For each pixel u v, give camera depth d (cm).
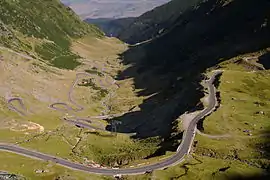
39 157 18900
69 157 18962
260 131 18662
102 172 16638
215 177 14912
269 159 15962
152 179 14950
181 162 16300
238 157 16438
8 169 17250
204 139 18100
